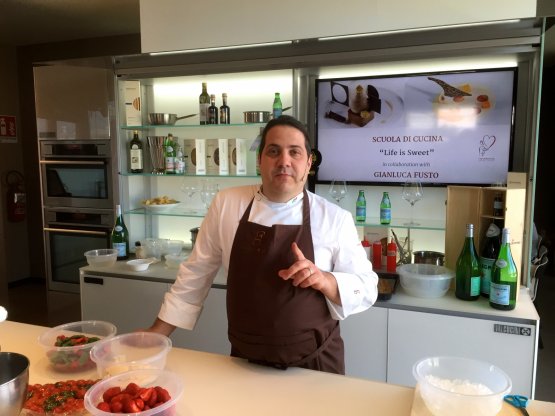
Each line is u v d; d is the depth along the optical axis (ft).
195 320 5.21
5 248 14.29
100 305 8.92
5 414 2.83
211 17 9.07
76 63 9.82
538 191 19.42
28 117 15.14
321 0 8.25
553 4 9.95
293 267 4.06
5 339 5.08
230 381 4.12
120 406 3.11
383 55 7.62
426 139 8.13
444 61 7.72
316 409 3.64
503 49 7.01
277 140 4.60
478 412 3.23
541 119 19.20
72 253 10.57
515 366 6.32
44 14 11.68
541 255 8.41
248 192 5.08
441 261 7.77
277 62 8.32
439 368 3.92
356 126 8.55
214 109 9.34
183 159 9.80
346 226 4.87
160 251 9.62
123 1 10.80
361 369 7.14
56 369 4.33
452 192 7.35
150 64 9.29
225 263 5.10
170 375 3.62
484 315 6.37
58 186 10.52
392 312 6.86
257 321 4.41
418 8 7.68
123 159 9.98
